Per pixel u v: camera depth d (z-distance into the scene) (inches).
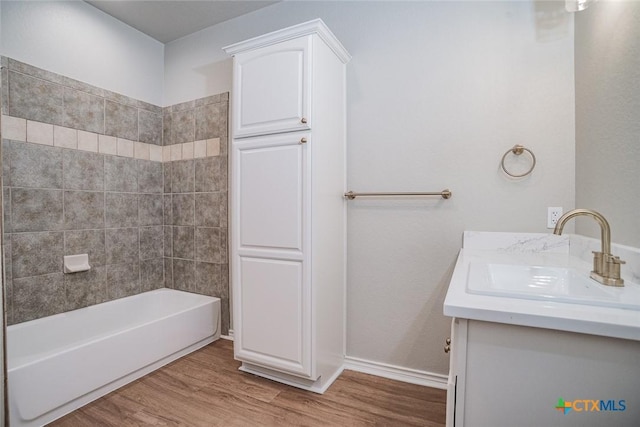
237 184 75.0
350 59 79.0
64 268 82.7
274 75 69.1
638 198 40.6
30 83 76.2
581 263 51.3
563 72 60.7
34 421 56.9
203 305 93.0
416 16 72.5
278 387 71.3
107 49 92.9
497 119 65.7
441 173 70.7
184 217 105.7
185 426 58.3
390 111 75.2
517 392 30.0
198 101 102.1
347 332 80.7
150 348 77.6
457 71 68.9
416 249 73.5
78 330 83.3
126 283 98.2
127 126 98.4
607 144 48.5
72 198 84.6
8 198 72.6
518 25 64.0
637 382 26.5
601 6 50.3
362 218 78.6
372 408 63.6
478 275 42.8
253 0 87.4
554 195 61.7
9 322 72.6
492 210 66.7
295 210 67.3
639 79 40.4
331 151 72.5
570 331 27.4
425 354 73.1
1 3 71.3
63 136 82.7
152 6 89.6
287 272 68.8
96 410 62.9
